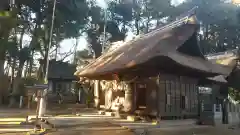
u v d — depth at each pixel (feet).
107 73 45.03
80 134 28.19
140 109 46.88
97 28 151.12
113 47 69.41
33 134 26.40
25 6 105.91
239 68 66.85
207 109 48.83
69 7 107.76
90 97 77.87
